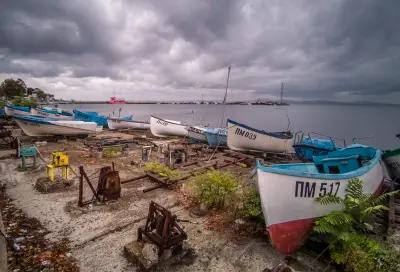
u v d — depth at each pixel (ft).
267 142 46.96
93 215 20.42
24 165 31.19
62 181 25.79
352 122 152.15
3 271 11.11
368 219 19.61
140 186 26.96
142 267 14.24
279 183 16.17
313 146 43.55
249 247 17.04
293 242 16.83
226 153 44.60
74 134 54.65
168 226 14.76
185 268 14.82
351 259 13.99
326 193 17.25
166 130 64.28
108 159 38.09
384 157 28.68
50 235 17.57
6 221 19.10
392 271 13.23
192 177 27.73
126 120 75.77
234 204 20.57
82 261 15.07
